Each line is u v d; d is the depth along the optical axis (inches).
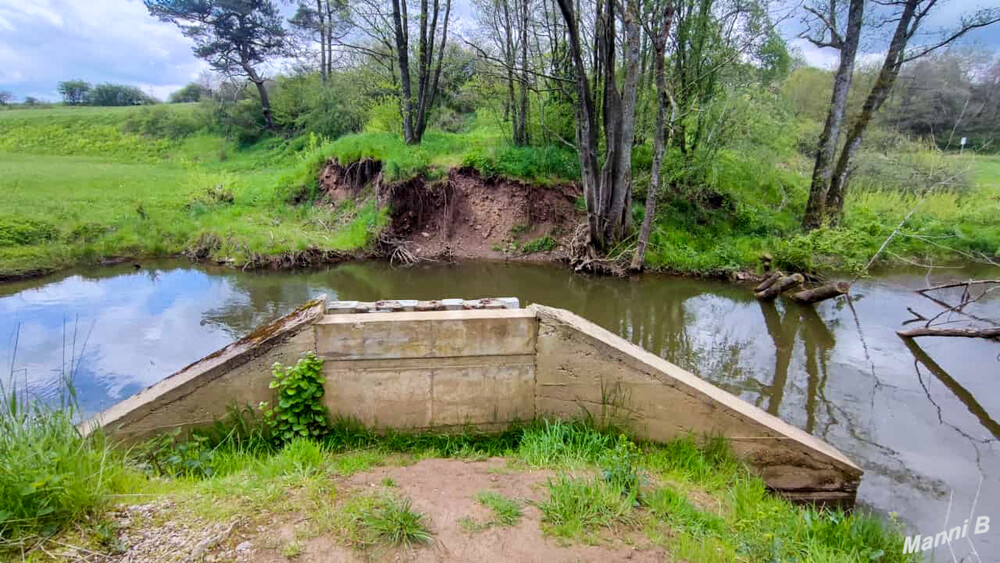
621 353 204.2
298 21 1441.9
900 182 788.6
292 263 636.1
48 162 1253.7
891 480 231.6
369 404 202.7
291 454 176.7
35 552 114.1
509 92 821.2
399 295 528.7
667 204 714.2
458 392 205.6
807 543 152.4
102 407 282.0
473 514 146.0
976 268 629.0
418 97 853.8
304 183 850.1
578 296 536.4
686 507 161.3
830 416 288.5
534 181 735.1
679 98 691.4
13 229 595.2
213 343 376.5
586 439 200.8
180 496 143.7
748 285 572.7
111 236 634.8
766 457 204.2
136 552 118.2
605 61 594.9
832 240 565.9
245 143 1550.2
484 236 731.4
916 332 399.2
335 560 122.0
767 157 725.3
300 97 1485.0
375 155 789.2
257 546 123.6
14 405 144.3
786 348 390.9
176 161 1390.3
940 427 278.1
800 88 986.1
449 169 751.7
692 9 684.7
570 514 147.9
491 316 202.5
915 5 599.5
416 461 189.3
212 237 649.0
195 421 194.4
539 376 207.8
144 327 408.5
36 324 411.5
